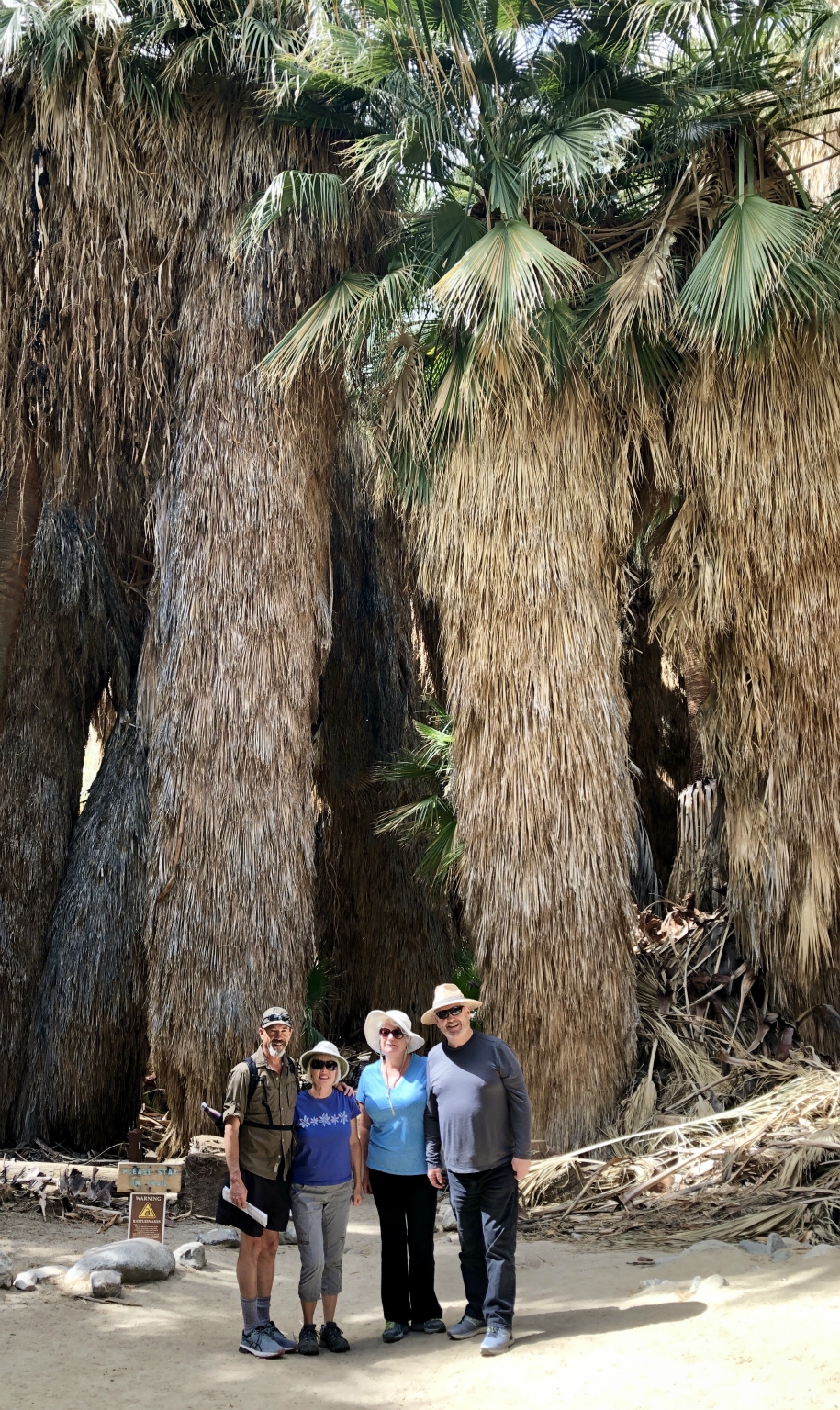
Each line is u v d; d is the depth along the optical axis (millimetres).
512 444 8453
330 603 9617
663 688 14906
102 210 9094
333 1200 4410
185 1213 7023
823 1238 5258
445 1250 6137
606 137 7871
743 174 8336
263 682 8836
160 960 8641
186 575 9008
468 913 8344
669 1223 6031
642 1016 8625
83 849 10633
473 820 8289
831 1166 6160
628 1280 4906
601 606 8508
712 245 7805
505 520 8422
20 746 10859
